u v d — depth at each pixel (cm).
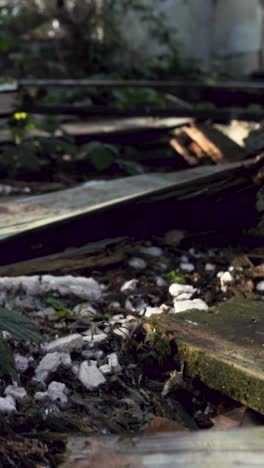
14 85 319
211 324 166
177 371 161
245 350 156
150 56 503
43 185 273
